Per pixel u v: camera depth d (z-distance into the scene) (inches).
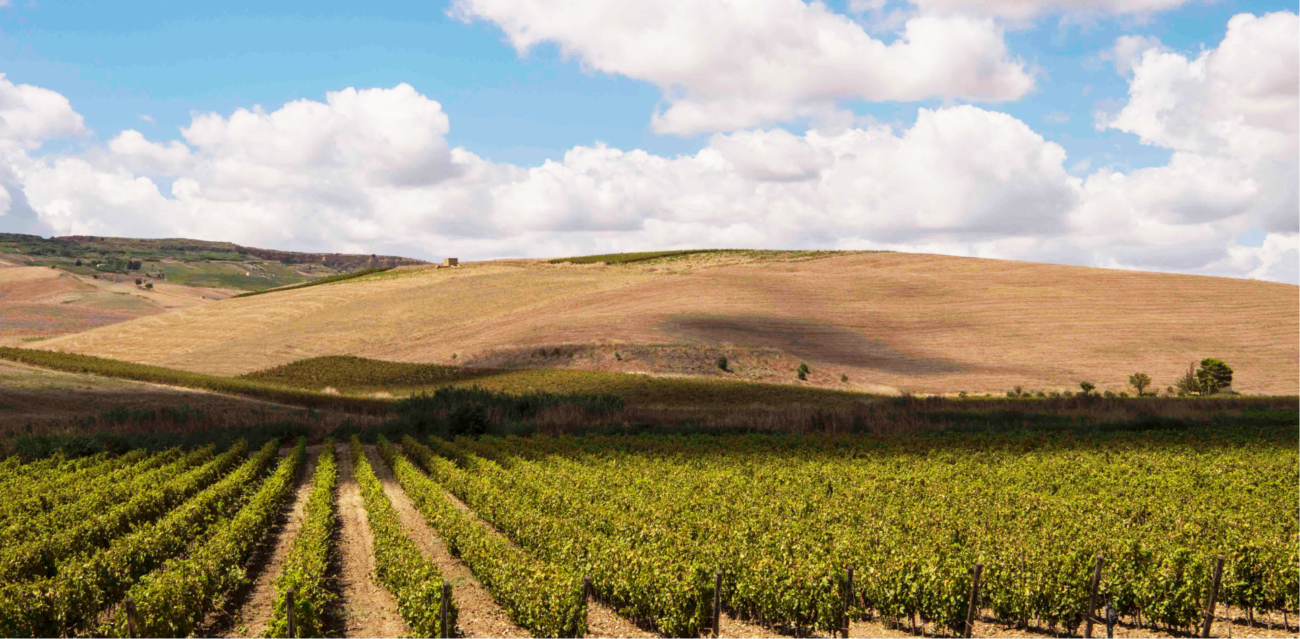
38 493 998.4
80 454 1544.0
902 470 1176.2
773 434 1765.5
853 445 1524.4
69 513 850.1
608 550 647.1
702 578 578.6
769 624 616.4
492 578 634.8
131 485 1039.6
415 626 545.0
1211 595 565.0
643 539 708.7
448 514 825.5
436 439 1729.8
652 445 1545.3
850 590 559.8
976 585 560.4
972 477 1109.1
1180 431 1691.7
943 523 746.8
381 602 666.2
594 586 641.0
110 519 800.3
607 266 5511.8
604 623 617.9
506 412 2150.6
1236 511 833.5
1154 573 578.9
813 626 603.5
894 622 611.5
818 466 1214.9
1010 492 938.1
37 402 2250.2
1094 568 588.4
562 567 620.7
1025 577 589.0
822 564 579.8
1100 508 836.6
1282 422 1790.1
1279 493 964.6
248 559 778.2
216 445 1643.7
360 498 1143.6
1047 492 999.0
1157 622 613.6
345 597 678.5
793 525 745.6
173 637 530.6
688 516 794.8
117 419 2021.4
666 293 4173.2
